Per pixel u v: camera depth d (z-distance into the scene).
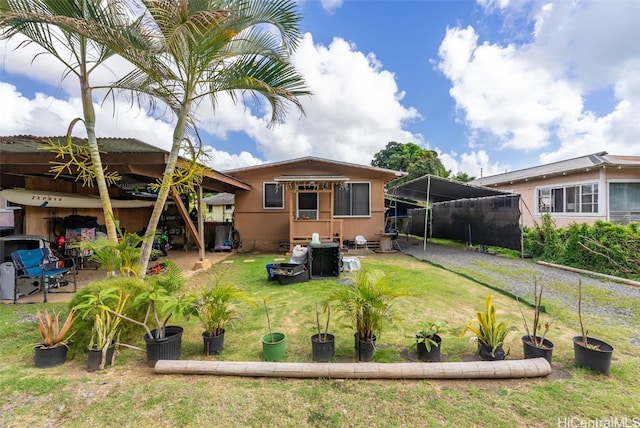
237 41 4.02
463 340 3.25
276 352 2.81
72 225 6.91
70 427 1.97
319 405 2.18
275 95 4.31
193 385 2.43
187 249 10.92
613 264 6.21
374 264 7.86
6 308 4.25
